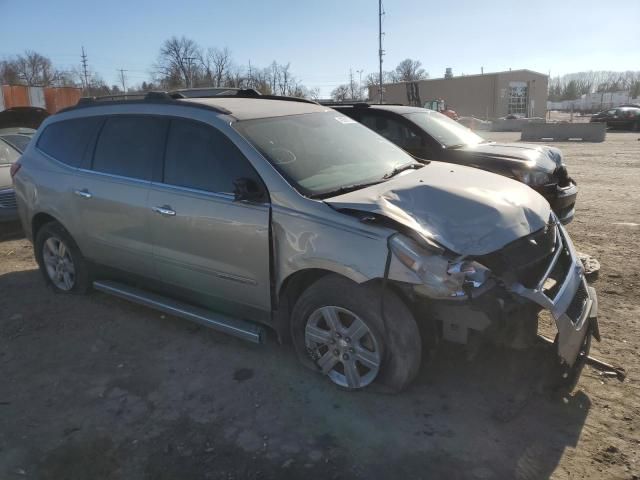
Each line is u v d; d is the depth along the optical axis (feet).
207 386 11.85
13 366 13.12
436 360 12.26
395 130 24.20
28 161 17.37
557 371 10.94
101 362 13.14
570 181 21.95
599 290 16.56
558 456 9.37
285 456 9.57
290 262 11.16
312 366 11.80
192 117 13.26
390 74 286.05
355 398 11.12
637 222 24.94
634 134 94.84
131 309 16.20
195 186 12.87
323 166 12.50
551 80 411.95
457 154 22.11
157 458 9.68
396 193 11.23
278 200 11.39
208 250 12.62
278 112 13.88
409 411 10.65
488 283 9.82
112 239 14.93
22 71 276.41
